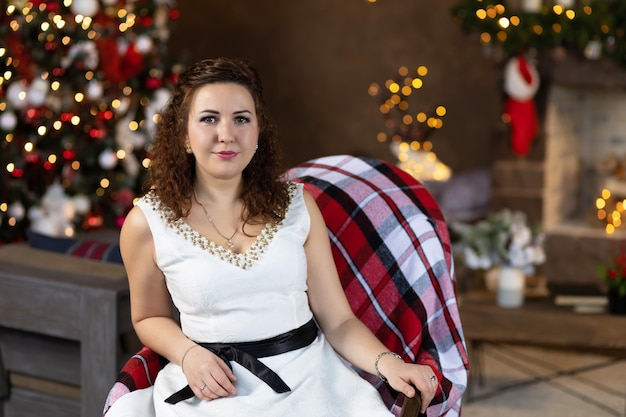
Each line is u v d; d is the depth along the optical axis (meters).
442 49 6.74
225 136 1.96
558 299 3.87
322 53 7.07
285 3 7.12
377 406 1.96
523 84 5.10
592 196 5.96
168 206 2.04
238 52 7.27
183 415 1.87
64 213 4.18
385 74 6.93
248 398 1.90
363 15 6.93
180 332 2.04
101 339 2.70
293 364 1.99
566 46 5.20
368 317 2.33
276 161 2.13
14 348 3.00
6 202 4.17
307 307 2.10
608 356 4.63
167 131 2.07
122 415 1.91
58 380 2.93
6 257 3.01
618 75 5.12
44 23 4.09
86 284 2.73
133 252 2.06
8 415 3.04
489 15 5.03
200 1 7.33
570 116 5.76
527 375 4.30
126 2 4.53
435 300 2.30
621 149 5.93
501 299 3.86
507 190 5.41
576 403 3.90
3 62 4.09
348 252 2.38
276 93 7.20
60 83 4.25
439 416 2.11
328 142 7.12
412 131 5.70
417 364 2.10
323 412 1.90
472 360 4.48
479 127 6.70
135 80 4.50
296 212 2.12
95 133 4.38
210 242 2.01
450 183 6.39
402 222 2.40
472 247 3.88
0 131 4.03
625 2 4.92
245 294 1.99
